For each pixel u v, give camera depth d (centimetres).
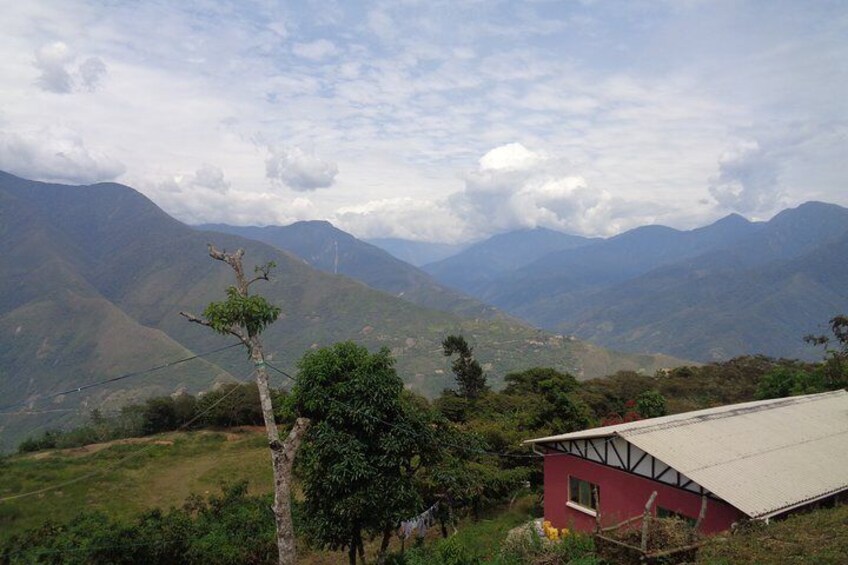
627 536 1189
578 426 3052
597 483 1867
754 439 1848
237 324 1318
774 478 1573
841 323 3934
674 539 1165
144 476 3434
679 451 1661
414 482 1845
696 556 1132
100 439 5256
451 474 1872
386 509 1541
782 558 1053
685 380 5903
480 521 2292
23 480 3269
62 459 3894
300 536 1748
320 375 1555
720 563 1045
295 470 1658
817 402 2386
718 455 1673
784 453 1758
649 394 3688
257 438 4531
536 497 2541
